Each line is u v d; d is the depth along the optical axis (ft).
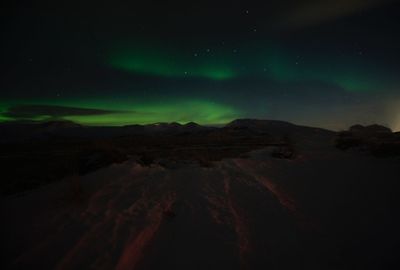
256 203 24.71
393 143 54.85
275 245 16.48
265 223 19.86
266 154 63.62
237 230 18.60
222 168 44.37
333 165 43.80
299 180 34.17
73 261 13.51
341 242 16.69
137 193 25.52
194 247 16.14
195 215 21.35
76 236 16.11
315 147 76.07
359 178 32.53
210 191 28.68
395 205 22.07
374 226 18.52
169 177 34.60
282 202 24.95
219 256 15.17
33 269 12.75
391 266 13.85
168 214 21.11
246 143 97.09
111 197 23.61
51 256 13.87
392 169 36.06
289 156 58.90
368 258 14.75
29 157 58.23
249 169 43.42
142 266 14.02
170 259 14.79
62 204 21.25
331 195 26.30
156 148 76.07
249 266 14.26
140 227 18.10
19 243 15.20
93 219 18.72
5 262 13.32
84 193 23.50
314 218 20.67
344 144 69.82
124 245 15.38
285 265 14.37
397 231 17.49
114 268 13.15
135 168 36.47
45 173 35.42
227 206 23.68
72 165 37.17
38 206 21.12
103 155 39.40
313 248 16.10
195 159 53.98
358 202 23.61
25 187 29.76
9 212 20.03
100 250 14.69
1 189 30.09
